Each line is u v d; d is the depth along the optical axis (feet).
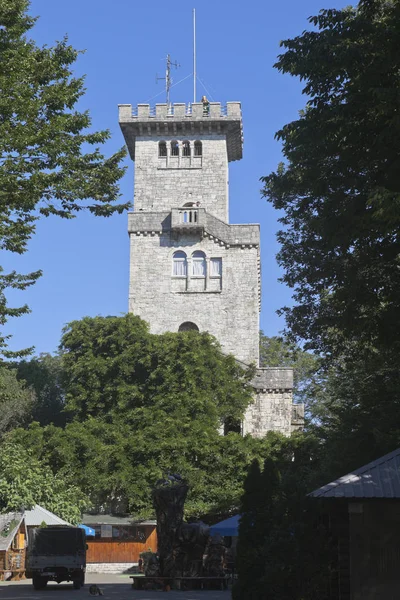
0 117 89.97
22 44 92.43
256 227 269.85
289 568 85.10
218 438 219.82
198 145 289.74
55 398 309.01
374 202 81.15
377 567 77.10
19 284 107.45
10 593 130.11
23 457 207.92
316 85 95.35
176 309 267.18
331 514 85.40
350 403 145.59
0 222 92.12
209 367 238.89
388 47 86.53
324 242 104.37
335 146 94.53
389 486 77.25
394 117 79.92
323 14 94.89
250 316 265.54
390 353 124.36
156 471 213.25
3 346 114.01
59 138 89.76
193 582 138.51
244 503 91.35
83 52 95.61
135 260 271.28
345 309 107.96
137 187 285.43
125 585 152.66
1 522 187.93
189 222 267.59
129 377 238.07
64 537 147.64
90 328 243.81
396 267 102.01
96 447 218.18
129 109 287.28
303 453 186.60
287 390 250.16
